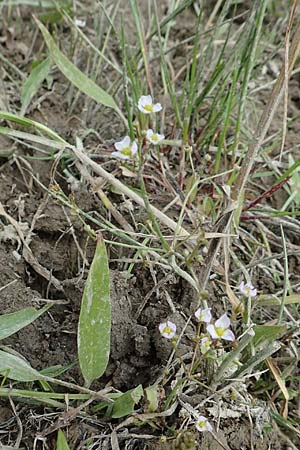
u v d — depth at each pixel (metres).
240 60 0.45
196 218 0.39
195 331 0.36
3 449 0.32
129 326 0.35
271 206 0.45
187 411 0.33
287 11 0.54
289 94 0.52
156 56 0.50
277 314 0.40
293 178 0.43
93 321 0.32
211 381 0.34
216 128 0.44
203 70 0.48
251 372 0.37
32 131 0.45
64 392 0.35
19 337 0.36
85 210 0.41
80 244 0.40
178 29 0.55
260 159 0.46
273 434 0.35
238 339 0.33
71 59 0.51
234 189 0.39
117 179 0.40
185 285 0.37
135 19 0.44
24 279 0.39
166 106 0.48
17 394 0.32
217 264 0.37
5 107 0.46
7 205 0.42
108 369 0.35
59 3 0.52
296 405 0.37
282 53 0.53
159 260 0.36
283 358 0.37
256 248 0.42
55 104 0.48
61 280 0.39
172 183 0.42
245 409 0.34
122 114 0.44
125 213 0.40
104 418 0.33
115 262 0.39
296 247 0.42
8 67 0.51
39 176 0.43
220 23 0.44
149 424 0.33
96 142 0.45
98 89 0.41
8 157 0.43
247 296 0.32
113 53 0.52
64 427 0.33
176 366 0.34
